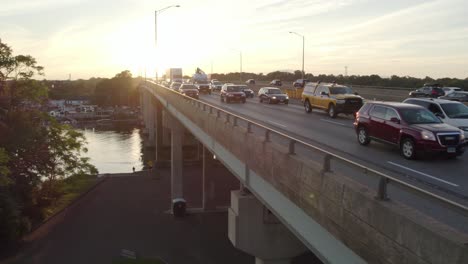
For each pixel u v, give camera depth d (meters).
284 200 9.94
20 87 35.62
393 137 15.67
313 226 8.25
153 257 27.06
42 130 35.06
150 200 39.97
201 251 28.17
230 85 47.97
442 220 7.44
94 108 177.38
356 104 29.45
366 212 6.10
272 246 16.41
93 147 92.00
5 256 26.66
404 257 5.27
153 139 88.44
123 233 31.27
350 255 6.80
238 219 16.27
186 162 55.72
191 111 24.38
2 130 31.23
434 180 11.65
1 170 27.08
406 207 5.61
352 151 16.38
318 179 7.64
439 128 14.48
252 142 11.96
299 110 36.56
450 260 4.52
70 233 30.92
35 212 33.72
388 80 75.69
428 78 74.75
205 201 36.78
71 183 37.41
